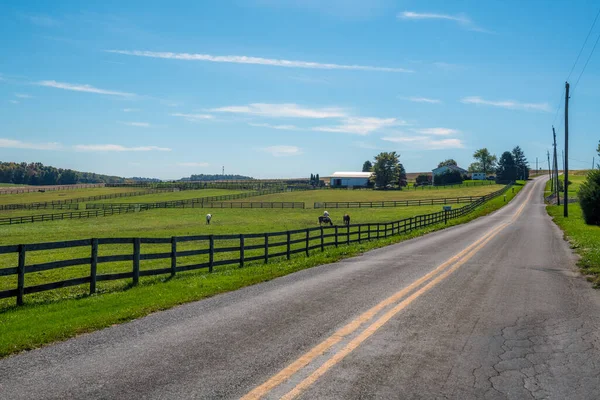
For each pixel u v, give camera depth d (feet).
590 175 130.62
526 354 22.48
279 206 261.24
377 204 266.77
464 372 20.03
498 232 102.89
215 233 134.72
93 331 26.40
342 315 29.45
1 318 30.89
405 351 22.61
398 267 51.31
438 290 37.70
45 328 27.02
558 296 35.96
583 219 140.56
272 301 33.91
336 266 53.62
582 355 22.43
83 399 17.17
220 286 40.52
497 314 30.12
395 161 443.73
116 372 19.83
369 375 19.49
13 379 19.13
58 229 165.37
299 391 17.83
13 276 64.34
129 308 31.81
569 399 17.56
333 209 241.76
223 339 24.48
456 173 485.56
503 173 483.10
